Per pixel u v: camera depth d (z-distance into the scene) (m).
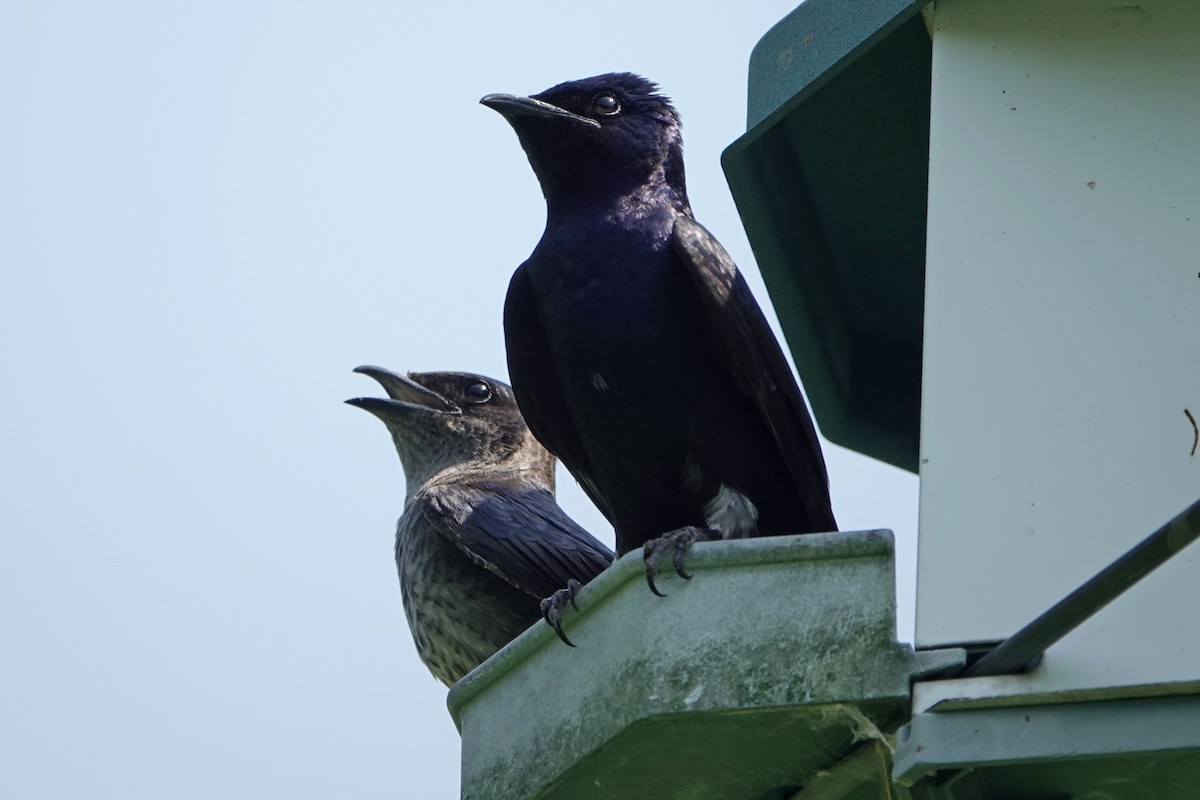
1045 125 11.15
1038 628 9.11
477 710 11.22
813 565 10.05
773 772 10.41
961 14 11.70
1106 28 11.45
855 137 13.24
